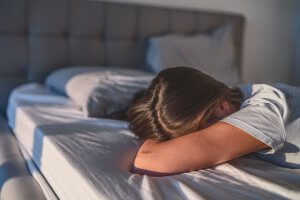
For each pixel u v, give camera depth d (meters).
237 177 0.66
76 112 1.18
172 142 0.68
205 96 0.71
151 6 1.93
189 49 1.85
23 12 1.57
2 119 1.48
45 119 1.08
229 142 0.66
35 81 1.64
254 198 0.57
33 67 1.62
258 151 0.70
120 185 0.61
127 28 1.85
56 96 1.38
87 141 0.86
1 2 1.52
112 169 0.69
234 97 0.79
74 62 1.72
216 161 0.67
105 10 1.78
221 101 0.73
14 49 1.57
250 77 2.60
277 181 0.64
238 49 2.31
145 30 1.91
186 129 0.69
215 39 2.02
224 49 1.99
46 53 1.64
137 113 0.78
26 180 0.83
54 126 0.99
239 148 0.66
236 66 2.18
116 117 1.14
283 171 0.70
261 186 0.62
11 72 1.58
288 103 0.73
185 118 0.68
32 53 1.61
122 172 0.68
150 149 0.71
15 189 0.77
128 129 0.95
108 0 1.84
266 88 0.80
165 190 0.59
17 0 1.55
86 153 0.77
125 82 1.27
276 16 2.60
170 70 0.78
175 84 0.72
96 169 0.69
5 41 1.54
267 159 0.77
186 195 0.58
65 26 1.68
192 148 0.66
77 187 0.65
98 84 1.21
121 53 1.85
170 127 0.69
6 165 0.92
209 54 1.91
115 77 1.32
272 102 0.72
